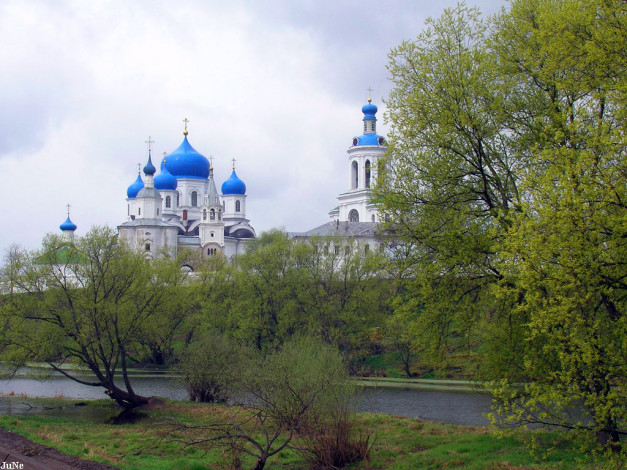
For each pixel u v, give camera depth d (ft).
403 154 97.30
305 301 228.43
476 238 90.17
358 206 451.53
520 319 89.92
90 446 102.63
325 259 239.09
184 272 288.10
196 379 159.84
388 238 110.22
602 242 64.85
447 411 152.35
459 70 91.04
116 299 162.81
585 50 72.23
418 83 94.17
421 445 101.19
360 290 228.22
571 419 78.48
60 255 160.86
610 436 68.03
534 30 82.07
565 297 61.05
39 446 97.35
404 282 98.48
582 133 76.54
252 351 157.48
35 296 153.79
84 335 151.64
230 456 86.07
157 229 445.37
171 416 139.64
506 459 83.05
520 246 63.57
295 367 96.84
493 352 94.58
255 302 232.73
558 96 87.66
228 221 523.29
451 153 94.27
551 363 84.33
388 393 183.52
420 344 98.27
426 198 95.81
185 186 515.91
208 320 240.53
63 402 167.84
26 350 150.71
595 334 63.57
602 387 64.08
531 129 89.35
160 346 234.38
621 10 71.56
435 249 93.50
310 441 89.45
